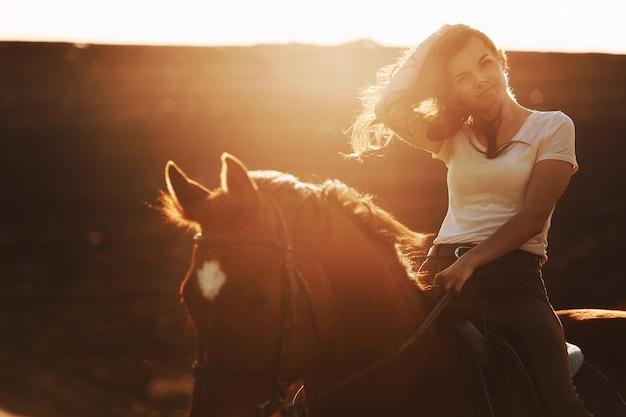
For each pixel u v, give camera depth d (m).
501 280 3.49
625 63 34.47
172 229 24.73
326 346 3.10
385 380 3.20
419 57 3.77
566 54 34.44
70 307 19.95
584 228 25.16
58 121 30.59
